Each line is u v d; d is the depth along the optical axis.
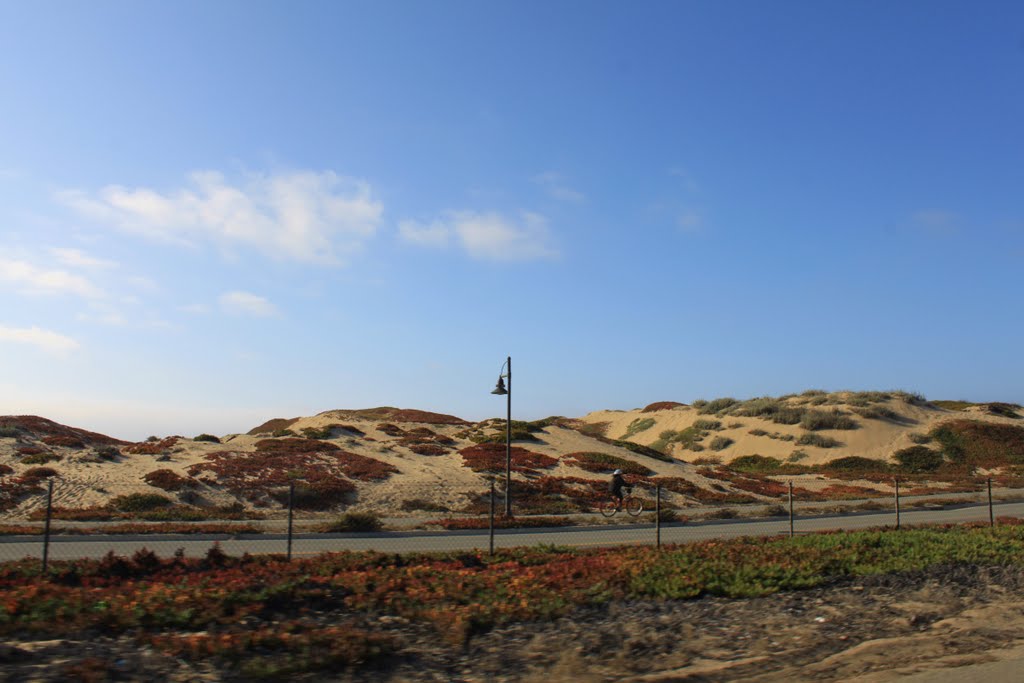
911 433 71.06
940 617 11.32
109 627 9.29
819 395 86.06
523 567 14.77
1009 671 8.46
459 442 49.59
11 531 20.61
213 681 7.46
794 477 57.22
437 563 14.77
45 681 7.02
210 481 31.77
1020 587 13.66
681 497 37.53
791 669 8.54
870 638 10.04
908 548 17.33
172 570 13.09
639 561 14.75
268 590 10.97
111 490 29.56
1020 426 72.25
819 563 14.84
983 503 37.28
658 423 90.88
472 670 8.25
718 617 11.12
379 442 46.09
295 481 32.47
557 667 8.34
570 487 36.97
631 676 8.16
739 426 78.81
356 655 8.22
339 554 15.76
